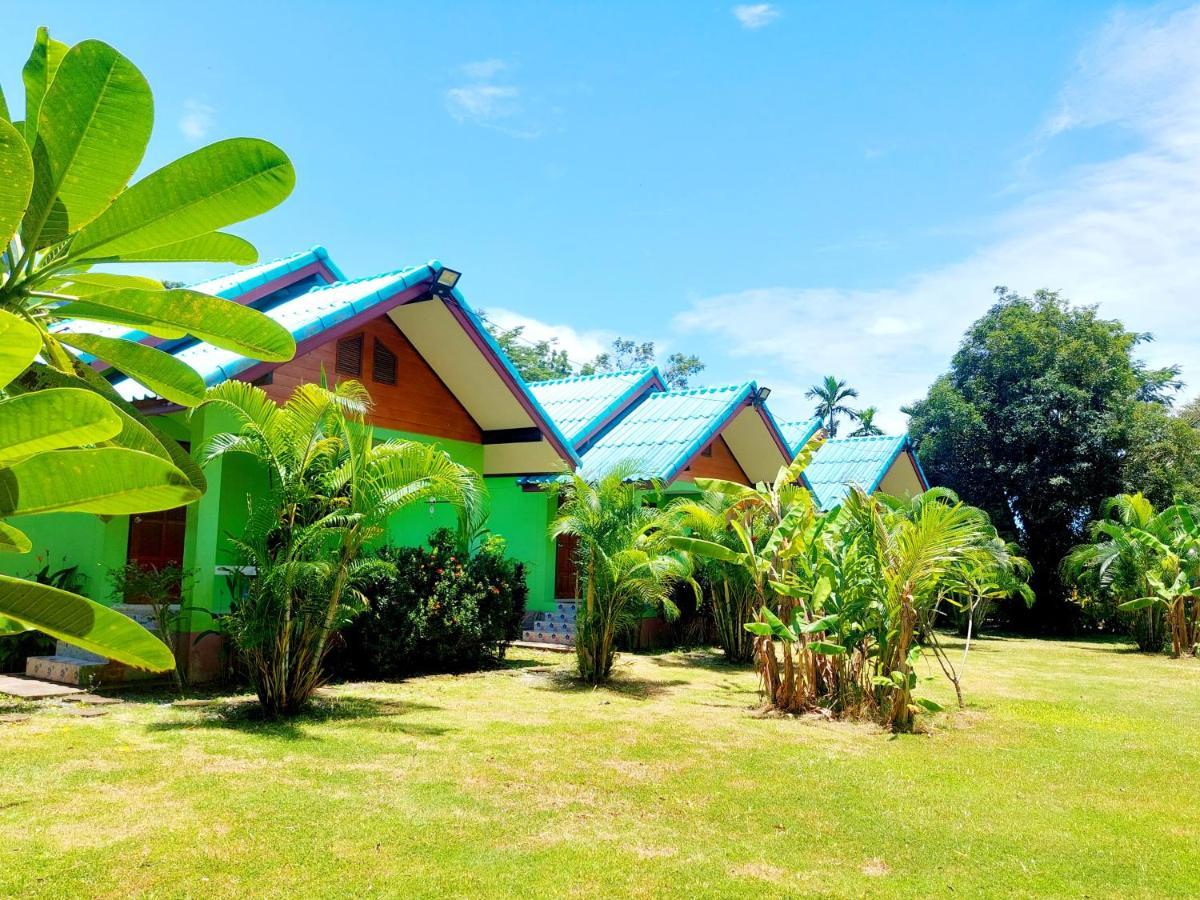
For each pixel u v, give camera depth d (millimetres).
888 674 10117
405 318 13938
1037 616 28672
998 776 7758
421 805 6191
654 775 7355
